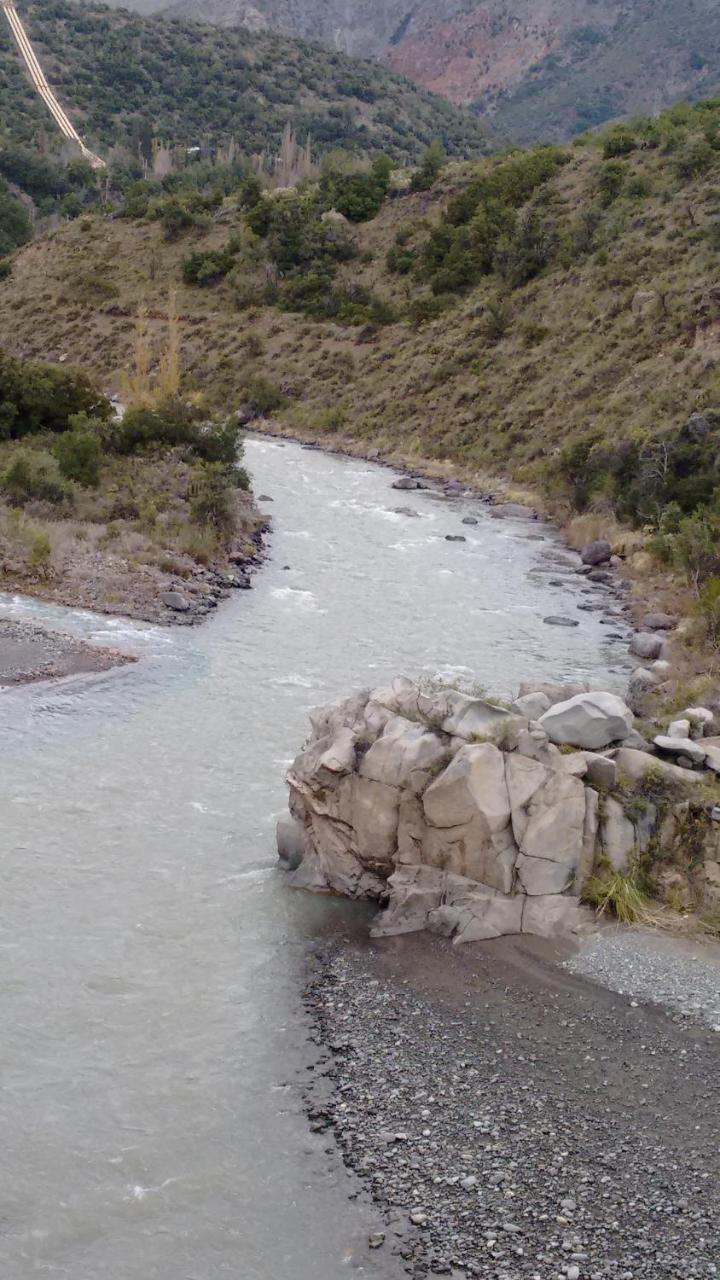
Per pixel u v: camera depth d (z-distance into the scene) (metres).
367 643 33.62
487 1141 14.19
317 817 20.20
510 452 65.06
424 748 19.47
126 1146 13.92
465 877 19.16
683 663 32.66
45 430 54.31
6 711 26.08
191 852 20.89
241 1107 14.67
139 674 29.30
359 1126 14.41
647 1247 12.62
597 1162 13.88
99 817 21.83
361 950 18.34
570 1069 15.60
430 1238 12.73
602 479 52.41
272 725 26.69
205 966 17.67
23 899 18.95
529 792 19.19
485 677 31.20
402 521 51.97
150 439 53.84
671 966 17.95
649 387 60.56
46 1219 12.83
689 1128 14.52
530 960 18.12
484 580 42.50
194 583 37.66
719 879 19.50
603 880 19.41
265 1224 12.90
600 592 42.03
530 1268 12.32
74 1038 15.79
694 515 44.00
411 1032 16.31
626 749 20.78
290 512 52.09
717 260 67.94
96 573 36.66
